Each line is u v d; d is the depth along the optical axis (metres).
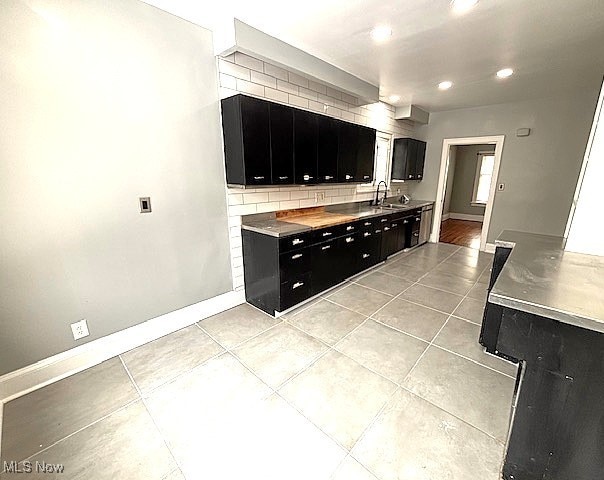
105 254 1.94
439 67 2.88
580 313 0.97
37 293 1.70
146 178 2.07
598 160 1.61
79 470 1.26
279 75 2.76
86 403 1.62
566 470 1.10
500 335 1.15
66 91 1.65
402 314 2.66
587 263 1.54
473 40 2.29
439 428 1.46
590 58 2.64
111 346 2.04
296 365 1.94
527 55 2.58
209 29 2.21
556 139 4.04
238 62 2.43
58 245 1.74
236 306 2.85
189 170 2.30
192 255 2.44
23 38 1.48
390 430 1.45
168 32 2.01
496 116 4.49
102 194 1.87
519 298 1.09
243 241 2.79
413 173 5.11
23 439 1.41
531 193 4.34
